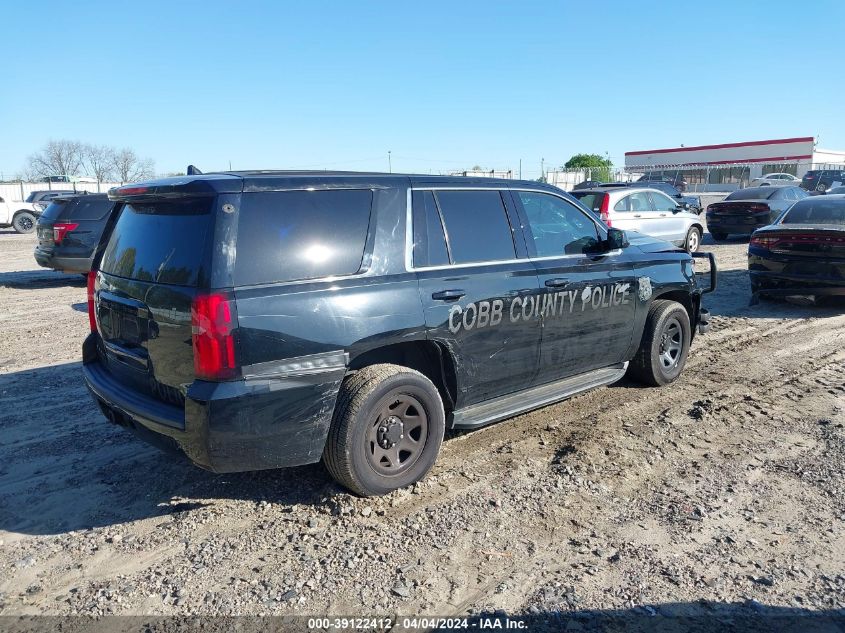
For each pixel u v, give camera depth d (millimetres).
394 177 4281
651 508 4023
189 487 4285
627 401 5887
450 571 3381
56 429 5254
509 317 4645
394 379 3994
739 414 5547
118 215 4387
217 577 3338
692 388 6246
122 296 3945
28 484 4332
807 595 3201
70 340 8305
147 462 4656
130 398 3879
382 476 4062
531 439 5047
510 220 4832
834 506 4047
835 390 6168
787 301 10609
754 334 8398
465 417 4566
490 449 4867
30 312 10219
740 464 4625
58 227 12086
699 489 4266
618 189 13859
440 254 4363
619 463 4633
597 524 3838
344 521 3842
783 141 53094
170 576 3352
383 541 3643
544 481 4352
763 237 9812
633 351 5871
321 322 3699
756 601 3152
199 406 3404
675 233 14797
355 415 3850
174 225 3715
